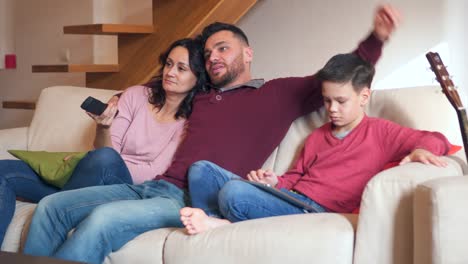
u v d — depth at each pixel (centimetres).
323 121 250
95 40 466
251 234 192
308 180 228
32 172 267
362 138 224
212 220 204
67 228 225
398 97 241
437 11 328
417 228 171
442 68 220
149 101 273
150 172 262
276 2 376
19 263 162
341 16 354
